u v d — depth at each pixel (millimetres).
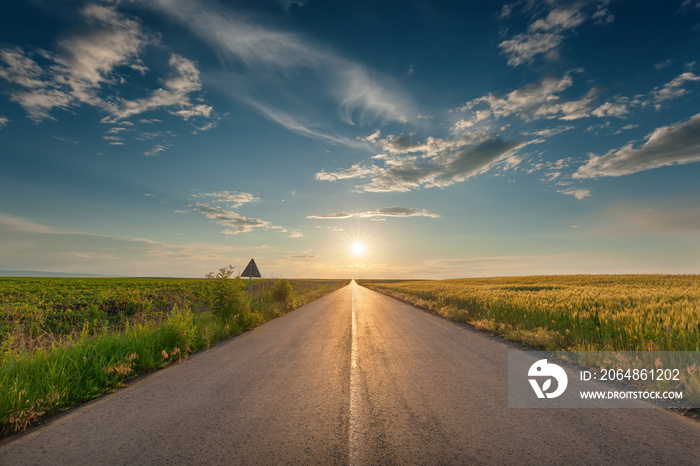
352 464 3115
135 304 16141
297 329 12133
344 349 8500
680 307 9859
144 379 5984
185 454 3338
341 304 24906
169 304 18328
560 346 8562
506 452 3309
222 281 12461
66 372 5496
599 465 3055
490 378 5887
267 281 31703
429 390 5242
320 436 3699
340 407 4551
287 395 5047
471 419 4121
